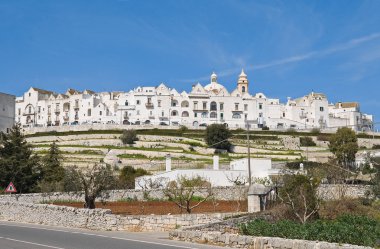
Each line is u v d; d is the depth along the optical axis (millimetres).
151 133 149500
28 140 149250
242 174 74688
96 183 50094
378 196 51875
